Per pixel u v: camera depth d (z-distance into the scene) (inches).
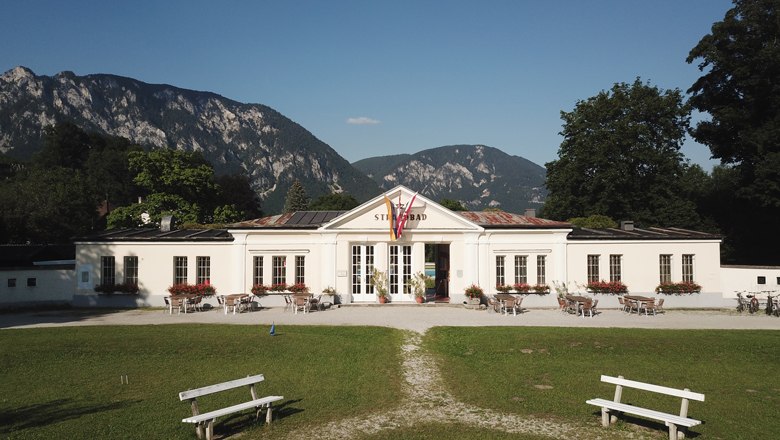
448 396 541.3
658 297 1279.5
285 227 1238.9
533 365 674.8
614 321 1023.6
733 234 1852.9
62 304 1234.6
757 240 1804.9
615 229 1437.0
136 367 647.1
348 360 686.5
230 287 1242.0
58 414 474.6
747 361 700.7
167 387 565.0
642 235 1298.0
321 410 492.7
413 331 897.5
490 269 1263.5
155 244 1242.6
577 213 2050.9
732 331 894.4
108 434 424.8
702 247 1299.2
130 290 1220.5
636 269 1288.1
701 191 2324.1
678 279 1296.8
